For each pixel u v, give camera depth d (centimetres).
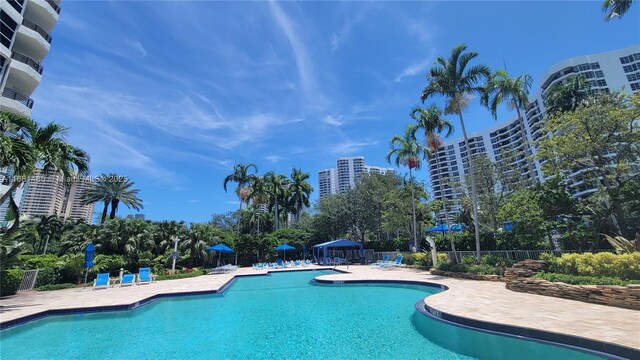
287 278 2230
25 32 2541
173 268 2356
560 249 1563
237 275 2292
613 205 1515
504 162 2697
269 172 4766
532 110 8194
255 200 4462
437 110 2178
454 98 1925
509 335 654
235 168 4741
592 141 1609
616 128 1581
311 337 739
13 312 982
